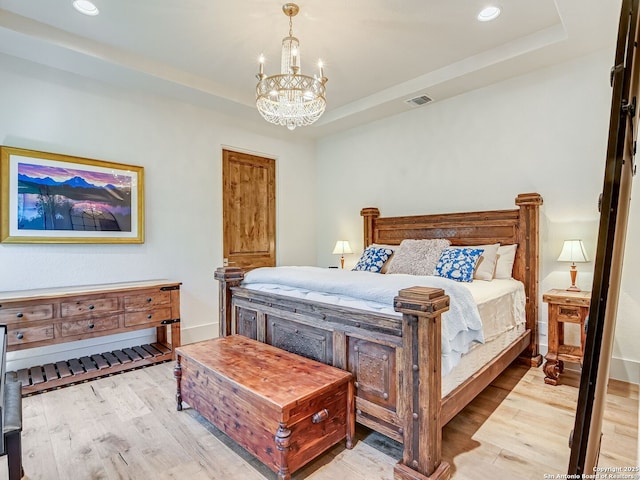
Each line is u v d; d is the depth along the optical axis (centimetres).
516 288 291
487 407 236
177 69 332
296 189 504
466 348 195
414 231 399
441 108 386
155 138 362
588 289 296
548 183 315
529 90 324
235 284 287
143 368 311
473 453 186
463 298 196
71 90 310
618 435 200
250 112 417
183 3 237
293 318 230
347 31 272
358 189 473
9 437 141
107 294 290
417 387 161
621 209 88
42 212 293
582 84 296
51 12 246
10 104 280
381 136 445
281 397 163
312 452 169
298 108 268
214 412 200
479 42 292
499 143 344
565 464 177
